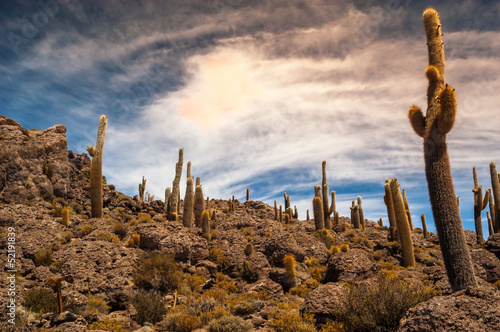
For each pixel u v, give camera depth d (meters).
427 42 10.29
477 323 6.50
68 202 28.27
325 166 36.59
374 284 10.27
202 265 20.52
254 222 32.00
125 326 11.60
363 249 28.94
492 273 17.62
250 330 10.86
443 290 11.61
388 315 8.35
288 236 24.12
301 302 15.64
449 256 8.55
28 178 25.52
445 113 8.81
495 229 30.77
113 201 33.03
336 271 18.48
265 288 17.73
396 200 26.23
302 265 22.59
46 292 12.65
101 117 26.02
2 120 31.03
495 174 28.03
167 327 11.91
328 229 35.03
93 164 24.78
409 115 10.10
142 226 21.72
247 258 21.59
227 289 18.33
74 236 19.70
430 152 9.21
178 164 31.34
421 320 6.93
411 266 24.97
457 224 8.65
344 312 9.41
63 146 31.83
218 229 31.73
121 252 18.38
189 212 26.55
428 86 9.88
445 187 8.85
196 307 13.22
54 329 9.22
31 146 27.62
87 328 10.29
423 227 37.28
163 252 19.59
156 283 16.05
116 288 15.00
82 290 14.33
